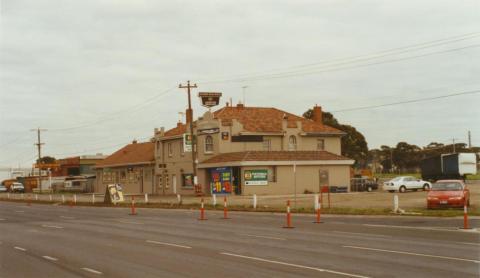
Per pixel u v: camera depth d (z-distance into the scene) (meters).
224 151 59.38
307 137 62.88
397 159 140.50
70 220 32.59
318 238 19.64
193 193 62.38
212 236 21.05
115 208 46.38
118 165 79.06
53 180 111.19
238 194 56.78
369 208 34.38
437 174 63.12
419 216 28.98
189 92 52.25
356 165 110.31
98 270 13.51
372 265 13.38
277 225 25.66
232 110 64.50
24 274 13.23
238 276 12.17
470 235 19.92
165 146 68.88
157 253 16.39
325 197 49.53
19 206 54.78
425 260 14.05
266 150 59.78
